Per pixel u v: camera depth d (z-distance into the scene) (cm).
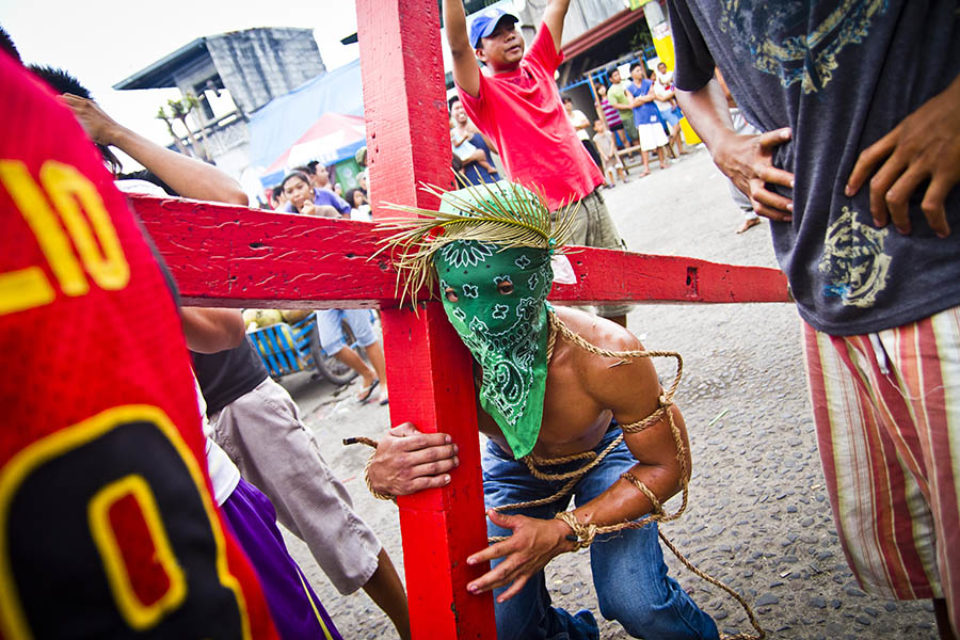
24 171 43
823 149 120
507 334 120
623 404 149
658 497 151
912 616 197
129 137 173
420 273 120
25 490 39
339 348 586
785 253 144
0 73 45
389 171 126
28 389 40
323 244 107
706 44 159
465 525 127
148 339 50
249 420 217
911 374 121
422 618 129
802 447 295
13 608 38
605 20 1569
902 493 147
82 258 46
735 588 228
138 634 42
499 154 344
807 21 115
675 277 198
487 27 319
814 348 149
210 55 2214
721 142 156
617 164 1305
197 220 91
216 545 51
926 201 109
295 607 135
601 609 174
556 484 187
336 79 1593
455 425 128
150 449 46
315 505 222
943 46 106
